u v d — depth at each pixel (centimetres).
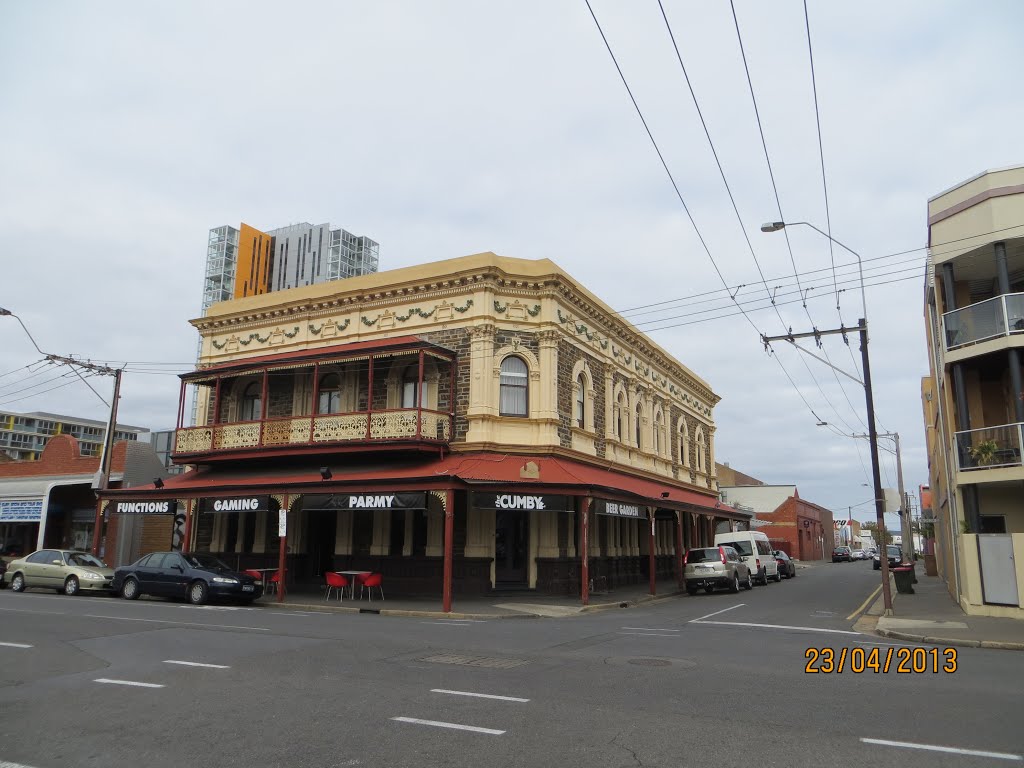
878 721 733
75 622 1541
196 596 2070
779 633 1511
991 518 2105
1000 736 679
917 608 2050
